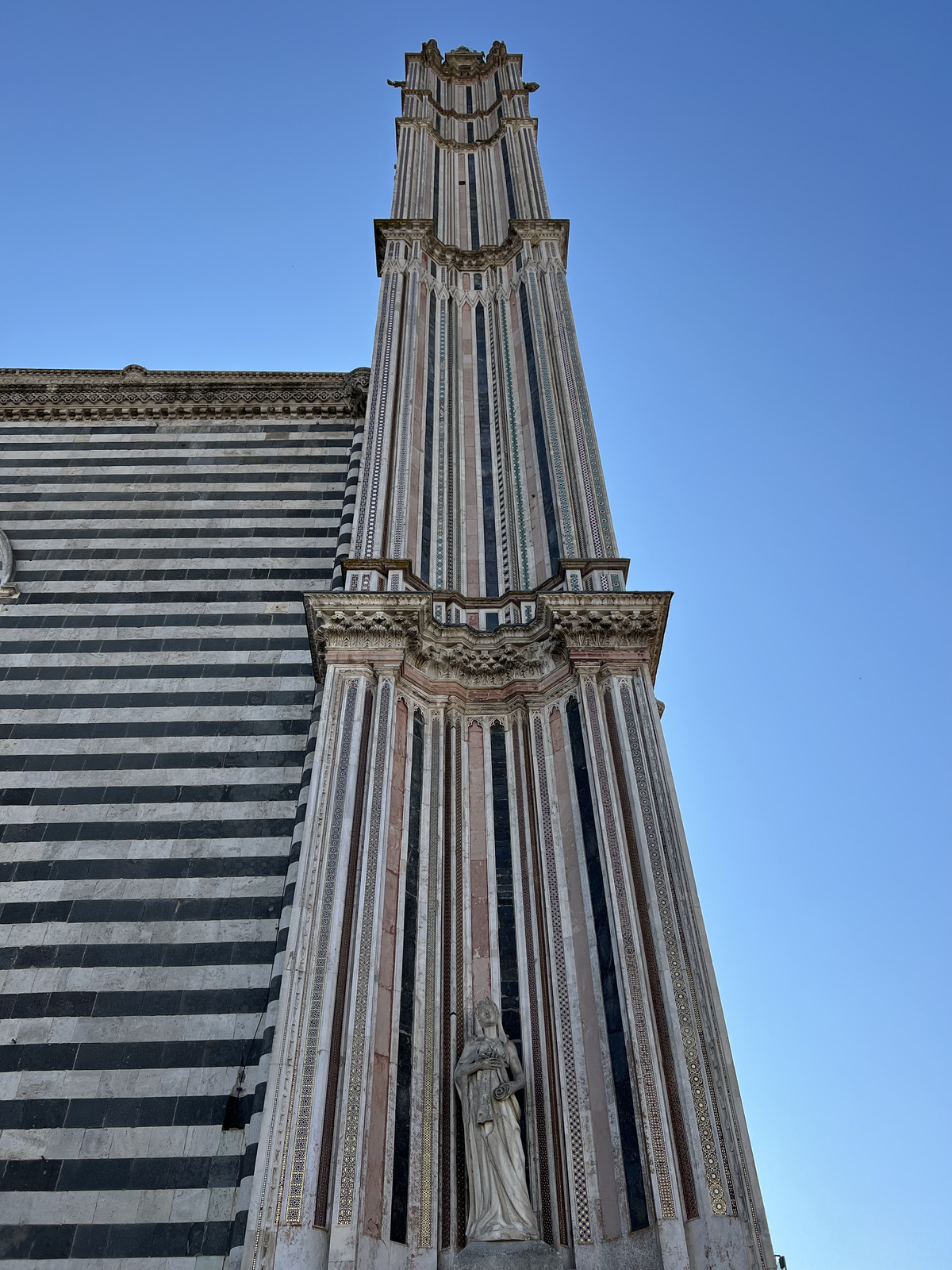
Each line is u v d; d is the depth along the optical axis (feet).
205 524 75.36
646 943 43.24
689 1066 39.37
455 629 56.75
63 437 84.17
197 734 60.85
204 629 67.31
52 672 64.69
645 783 48.49
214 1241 41.93
